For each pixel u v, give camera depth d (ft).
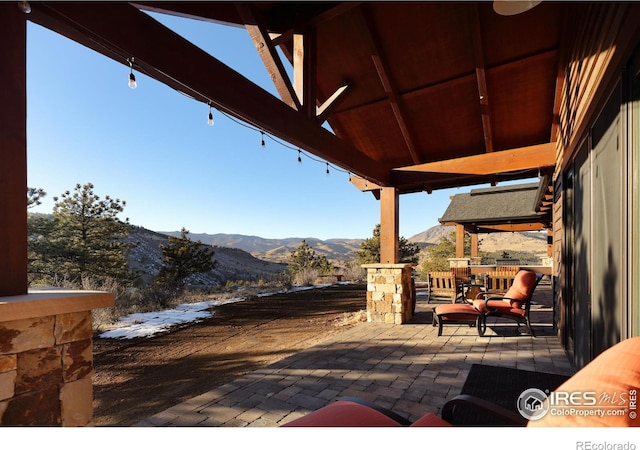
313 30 11.96
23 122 5.17
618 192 6.77
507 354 12.26
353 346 13.57
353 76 15.39
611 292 7.32
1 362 4.50
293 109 11.21
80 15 5.81
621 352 3.31
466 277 29.89
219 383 10.27
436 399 8.49
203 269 49.47
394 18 12.63
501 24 12.27
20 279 5.08
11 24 5.07
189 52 7.83
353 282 49.57
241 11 9.61
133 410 8.57
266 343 15.06
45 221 38.78
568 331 12.73
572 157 11.84
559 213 14.70
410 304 19.88
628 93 5.94
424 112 17.29
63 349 5.19
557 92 13.78
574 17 10.52
